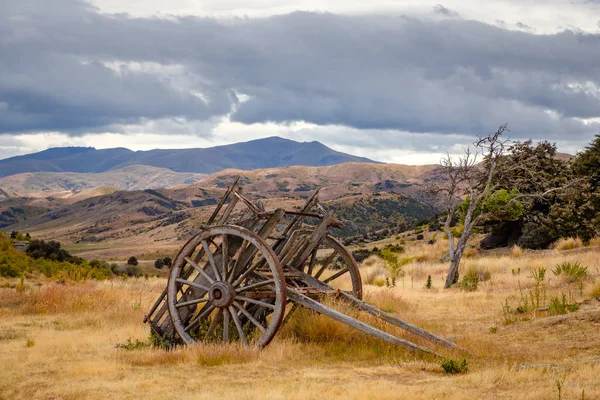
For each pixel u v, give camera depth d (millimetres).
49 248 44406
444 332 12805
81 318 15750
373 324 12078
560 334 11055
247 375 8695
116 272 48625
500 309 15867
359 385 7664
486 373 8000
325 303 12031
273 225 11492
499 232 43812
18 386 8133
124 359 10070
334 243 13281
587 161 42094
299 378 8359
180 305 11344
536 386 7156
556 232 39094
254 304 11695
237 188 11547
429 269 33531
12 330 13805
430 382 7898
